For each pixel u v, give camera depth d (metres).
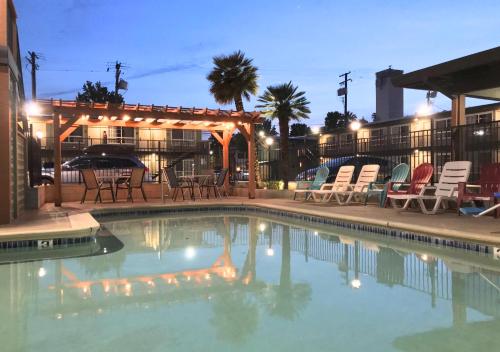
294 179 18.16
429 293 3.77
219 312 3.31
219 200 13.13
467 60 8.66
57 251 6.02
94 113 11.41
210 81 17.88
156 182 14.67
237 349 2.61
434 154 10.89
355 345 2.64
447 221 6.98
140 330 2.93
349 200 11.02
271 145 19.25
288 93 17.05
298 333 2.85
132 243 6.64
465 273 4.53
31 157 10.98
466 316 3.16
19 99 8.83
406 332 2.85
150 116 12.21
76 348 2.64
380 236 7.09
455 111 10.05
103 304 3.54
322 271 4.66
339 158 16.73
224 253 5.78
